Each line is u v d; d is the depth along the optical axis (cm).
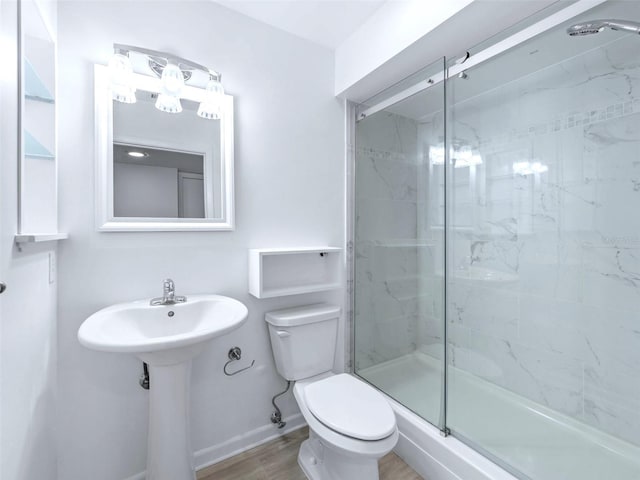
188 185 139
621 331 144
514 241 182
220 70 148
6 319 66
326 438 106
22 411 76
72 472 116
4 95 65
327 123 186
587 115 151
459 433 140
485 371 194
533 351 174
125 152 125
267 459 147
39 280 90
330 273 179
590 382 153
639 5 114
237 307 121
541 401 169
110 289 122
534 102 170
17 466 73
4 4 64
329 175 187
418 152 179
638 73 135
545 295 169
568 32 123
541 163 169
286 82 169
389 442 105
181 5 138
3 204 64
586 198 154
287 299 169
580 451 137
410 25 139
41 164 104
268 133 163
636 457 133
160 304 122
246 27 156
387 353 194
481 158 196
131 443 126
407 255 189
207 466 143
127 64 118
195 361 141
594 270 152
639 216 138
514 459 127
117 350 84
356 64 171
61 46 113
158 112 133
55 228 107
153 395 112
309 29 169
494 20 124
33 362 85
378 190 193
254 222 158
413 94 169
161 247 133
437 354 179
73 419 116
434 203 177
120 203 124
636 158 138
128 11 126
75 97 116
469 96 194
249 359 156
